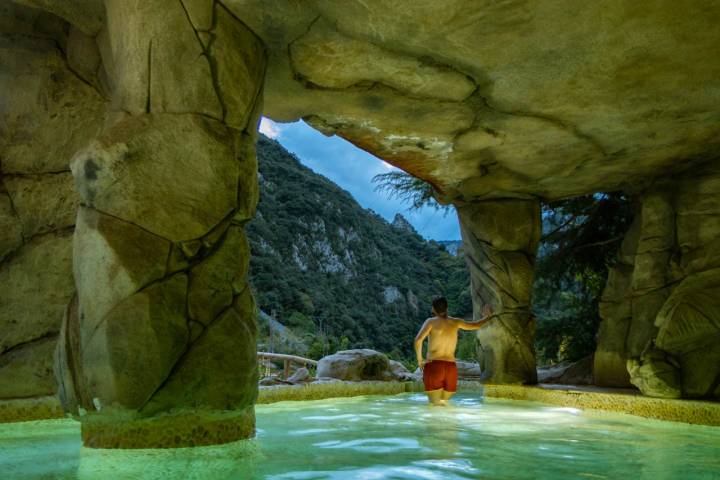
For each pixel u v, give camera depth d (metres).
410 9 5.27
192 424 4.33
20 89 6.07
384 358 10.95
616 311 9.98
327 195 64.56
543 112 7.46
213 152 4.52
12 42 6.06
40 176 6.07
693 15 5.33
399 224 76.88
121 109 4.64
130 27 4.57
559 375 11.81
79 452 4.09
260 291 46.03
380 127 8.12
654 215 9.48
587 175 9.70
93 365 4.08
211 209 4.48
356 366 10.37
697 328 7.33
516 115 7.56
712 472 3.80
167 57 4.52
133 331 4.02
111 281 4.08
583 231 13.16
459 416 6.92
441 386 8.44
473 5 5.20
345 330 47.03
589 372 11.41
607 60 6.16
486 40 5.80
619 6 5.20
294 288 48.03
